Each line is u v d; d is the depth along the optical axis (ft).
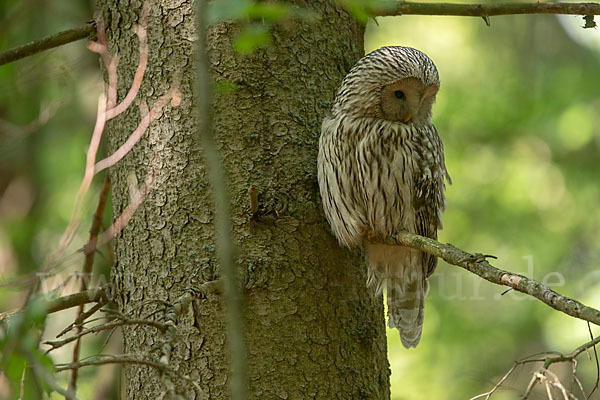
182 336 25.49
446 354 63.57
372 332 27.86
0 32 44.32
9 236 50.11
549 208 69.62
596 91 67.26
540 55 68.03
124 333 26.84
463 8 28.68
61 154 55.52
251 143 26.43
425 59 30.30
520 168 68.59
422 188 30.94
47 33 46.42
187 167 26.16
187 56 26.43
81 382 42.57
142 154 26.66
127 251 26.71
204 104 20.51
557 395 20.80
